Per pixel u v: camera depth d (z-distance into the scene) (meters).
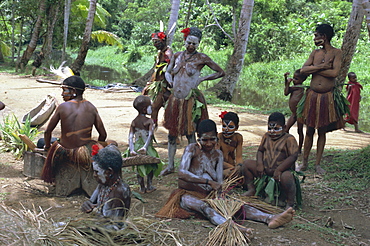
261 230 3.93
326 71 5.61
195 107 5.78
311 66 5.69
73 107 4.83
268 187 4.50
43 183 5.34
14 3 25.45
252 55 30.17
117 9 47.47
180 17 36.41
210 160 4.43
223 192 4.31
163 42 7.16
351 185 5.20
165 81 7.12
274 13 31.95
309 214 4.45
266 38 30.08
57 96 13.69
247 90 20.31
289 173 4.50
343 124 5.86
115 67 34.28
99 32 28.56
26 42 48.12
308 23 32.47
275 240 3.69
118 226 3.58
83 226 3.51
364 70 23.88
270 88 21.27
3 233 3.20
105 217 3.60
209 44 33.47
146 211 4.45
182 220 4.11
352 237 3.86
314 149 7.33
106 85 18.02
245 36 15.00
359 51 27.02
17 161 6.29
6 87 15.84
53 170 4.85
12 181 5.35
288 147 4.62
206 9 33.12
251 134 8.97
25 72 21.98
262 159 4.72
